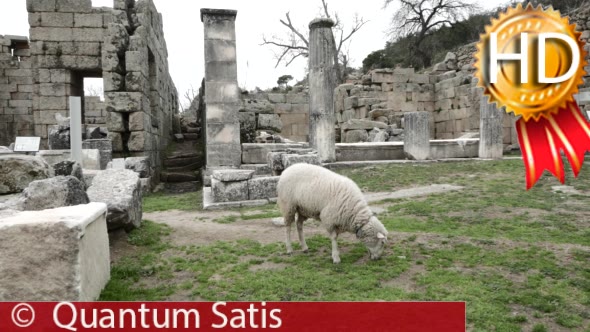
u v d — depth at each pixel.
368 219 5.47
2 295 3.66
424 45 39.88
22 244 3.68
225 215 9.18
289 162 10.91
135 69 13.77
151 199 11.90
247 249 6.30
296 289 4.73
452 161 15.02
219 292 4.72
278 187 6.07
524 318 4.08
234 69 13.56
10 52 23.67
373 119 21.62
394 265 5.47
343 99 24.58
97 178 7.33
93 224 4.34
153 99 16.42
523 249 5.98
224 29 13.50
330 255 5.97
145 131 14.09
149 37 15.41
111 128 13.70
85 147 12.80
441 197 9.80
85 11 17.77
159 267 5.53
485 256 5.74
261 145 14.23
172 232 7.27
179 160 16.89
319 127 14.32
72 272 3.76
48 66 17.69
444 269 5.34
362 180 12.34
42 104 17.70
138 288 4.86
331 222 5.49
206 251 6.18
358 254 5.95
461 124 21.55
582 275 5.04
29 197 5.21
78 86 19.27
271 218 8.51
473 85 20.05
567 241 6.44
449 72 23.16
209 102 13.45
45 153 11.58
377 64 39.50
